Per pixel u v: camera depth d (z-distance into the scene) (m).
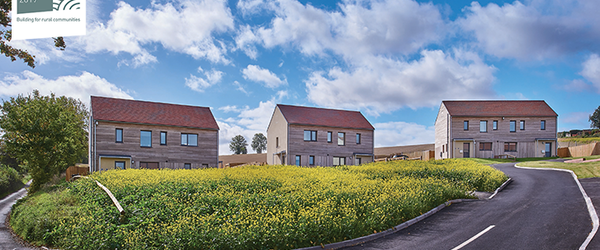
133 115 28.56
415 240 9.52
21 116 24.42
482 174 19.27
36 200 18.86
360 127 36.19
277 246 8.91
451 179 18.22
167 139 28.98
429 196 13.77
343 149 35.25
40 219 13.41
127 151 27.19
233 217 10.19
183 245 8.63
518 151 39.28
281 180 16.41
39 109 25.19
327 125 34.53
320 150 34.16
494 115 39.88
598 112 91.44
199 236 8.84
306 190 13.27
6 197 32.56
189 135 30.12
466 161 27.86
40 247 11.68
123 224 10.62
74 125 28.33
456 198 15.11
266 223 9.40
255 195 12.73
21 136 24.33
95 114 26.69
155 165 28.23
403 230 10.66
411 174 20.23
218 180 16.38
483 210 12.79
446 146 41.34
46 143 24.31
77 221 11.80
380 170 21.81
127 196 13.98
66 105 40.84
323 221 9.75
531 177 21.14
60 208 15.02
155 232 9.59
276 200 11.97
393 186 15.00
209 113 33.47
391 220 11.02
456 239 9.37
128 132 27.47
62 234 11.55
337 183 15.59
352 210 11.02
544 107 41.12
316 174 19.55
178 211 11.47
